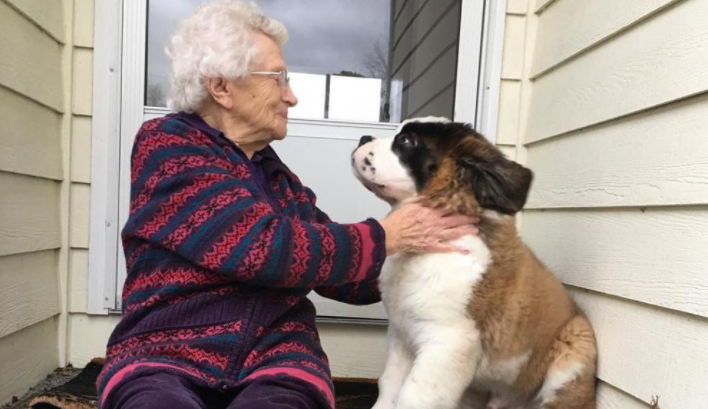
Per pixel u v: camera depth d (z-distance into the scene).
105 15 3.32
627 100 2.26
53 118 3.23
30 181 2.99
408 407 2.11
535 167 3.20
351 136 3.62
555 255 2.82
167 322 1.77
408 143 2.26
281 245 1.69
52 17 3.14
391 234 2.05
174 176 1.77
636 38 2.26
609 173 2.36
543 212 3.03
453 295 2.17
